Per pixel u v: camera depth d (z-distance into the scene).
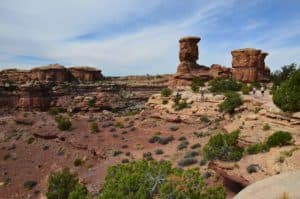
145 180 16.19
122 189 15.97
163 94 59.53
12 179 44.41
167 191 14.71
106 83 129.12
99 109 92.25
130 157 39.16
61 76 130.25
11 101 102.31
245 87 54.91
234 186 23.17
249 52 72.38
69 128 57.50
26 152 53.09
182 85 72.00
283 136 24.28
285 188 6.59
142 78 156.25
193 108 48.59
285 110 27.75
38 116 83.94
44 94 102.81
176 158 33.88
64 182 31.14
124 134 49.75
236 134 28.33
